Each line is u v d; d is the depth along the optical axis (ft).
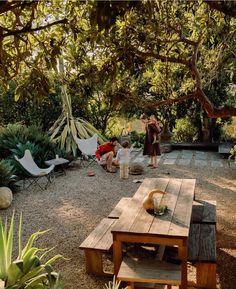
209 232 16.33
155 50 14.33
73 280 15.62
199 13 14.29
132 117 49.55
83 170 35.86
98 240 16.14
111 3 6.31
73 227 21.68
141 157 40.75
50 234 20.76
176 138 49.32
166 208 15.67
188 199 17.01
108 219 18.40
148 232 13.39
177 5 13.83
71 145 40.78
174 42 13.56
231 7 7.01
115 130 50.98
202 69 17.35
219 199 25.79
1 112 46.34
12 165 31.89
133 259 14.14
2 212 25.03
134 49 11.78
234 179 31.04
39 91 12.54
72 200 26.94
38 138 37.37
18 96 12.54
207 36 15.15
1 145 35.58
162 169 35.17
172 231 13.38
